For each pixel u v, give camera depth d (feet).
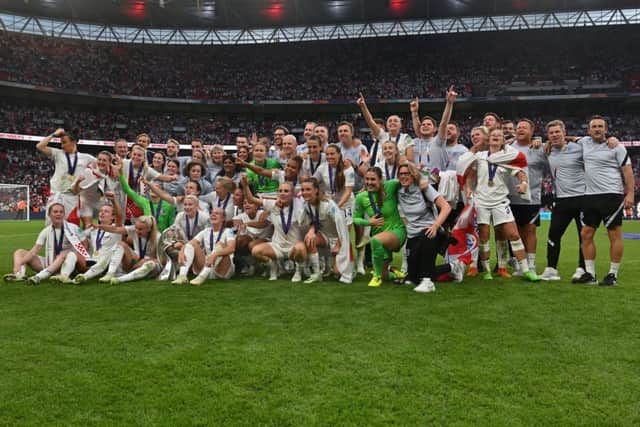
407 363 10.42
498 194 20.76
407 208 19.52
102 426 7.83
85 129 135.33
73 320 14.03
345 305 15.80
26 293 18.10
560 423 7.85
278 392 9.02
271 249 21.03
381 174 19.74
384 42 144.66
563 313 14.65
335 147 21.88
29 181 118.83
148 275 21.72
